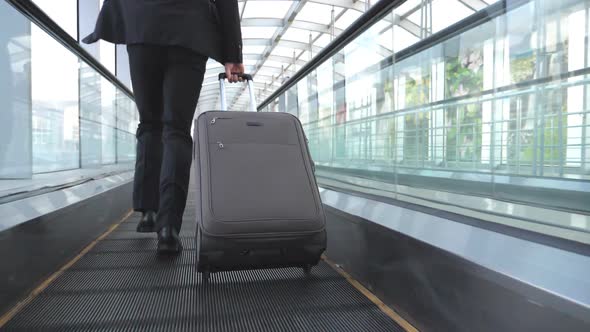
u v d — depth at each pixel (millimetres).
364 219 1909
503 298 1015
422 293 1397
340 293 1793
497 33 2182
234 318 1507
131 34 2174
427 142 2568
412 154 2531
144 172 2570
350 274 2078
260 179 1893
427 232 1464
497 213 1584
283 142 2045
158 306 1613
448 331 1251
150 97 2438
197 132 2016
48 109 3332
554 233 1247
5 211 1721
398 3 2539
